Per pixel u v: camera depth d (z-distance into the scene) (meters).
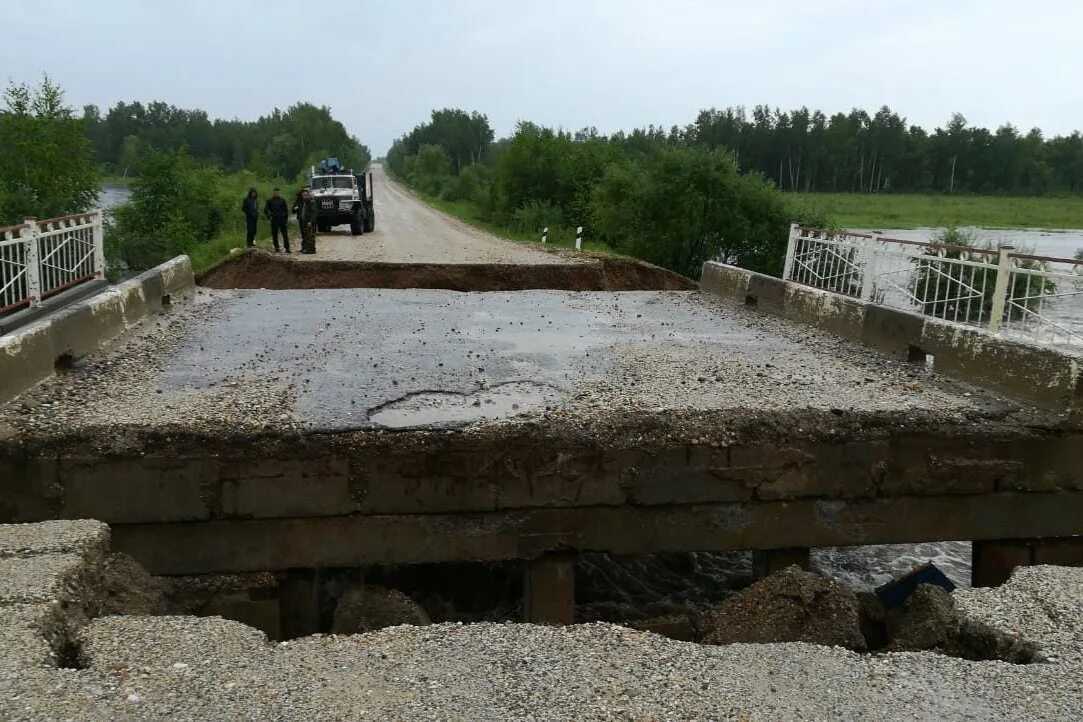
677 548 6.16
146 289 10.05
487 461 5.87
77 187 26.91
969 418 6.23
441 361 8.10
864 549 9.05
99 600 3.88
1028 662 3.37
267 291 13.29
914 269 8.81
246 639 3.40
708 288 13.58
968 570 8.61
